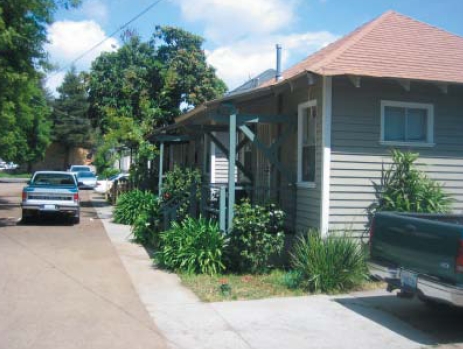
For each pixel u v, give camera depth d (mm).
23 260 10023
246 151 13984
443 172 9734
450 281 5535
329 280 7934
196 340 5727
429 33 11578
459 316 6797
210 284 8250
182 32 24188
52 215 18250
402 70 9273
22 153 46188
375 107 9367
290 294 7801
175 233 9711
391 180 9359
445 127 9781
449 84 9078
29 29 14805
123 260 10258
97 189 34219
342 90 9188
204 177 16453
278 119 10242
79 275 8805
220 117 9789
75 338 5703
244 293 7770
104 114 23656
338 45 11828
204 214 10820
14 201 25078
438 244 5711
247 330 6094
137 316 6559
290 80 8875
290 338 5852
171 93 23609
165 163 24969
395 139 9602
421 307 7199
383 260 6719
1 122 16984
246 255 8773
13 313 6574
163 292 7777
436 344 5754
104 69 24391
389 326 6359
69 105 59812
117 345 5516
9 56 14977
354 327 6297
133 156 21828
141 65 24312
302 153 10117
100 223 16766
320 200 9125
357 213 9180
